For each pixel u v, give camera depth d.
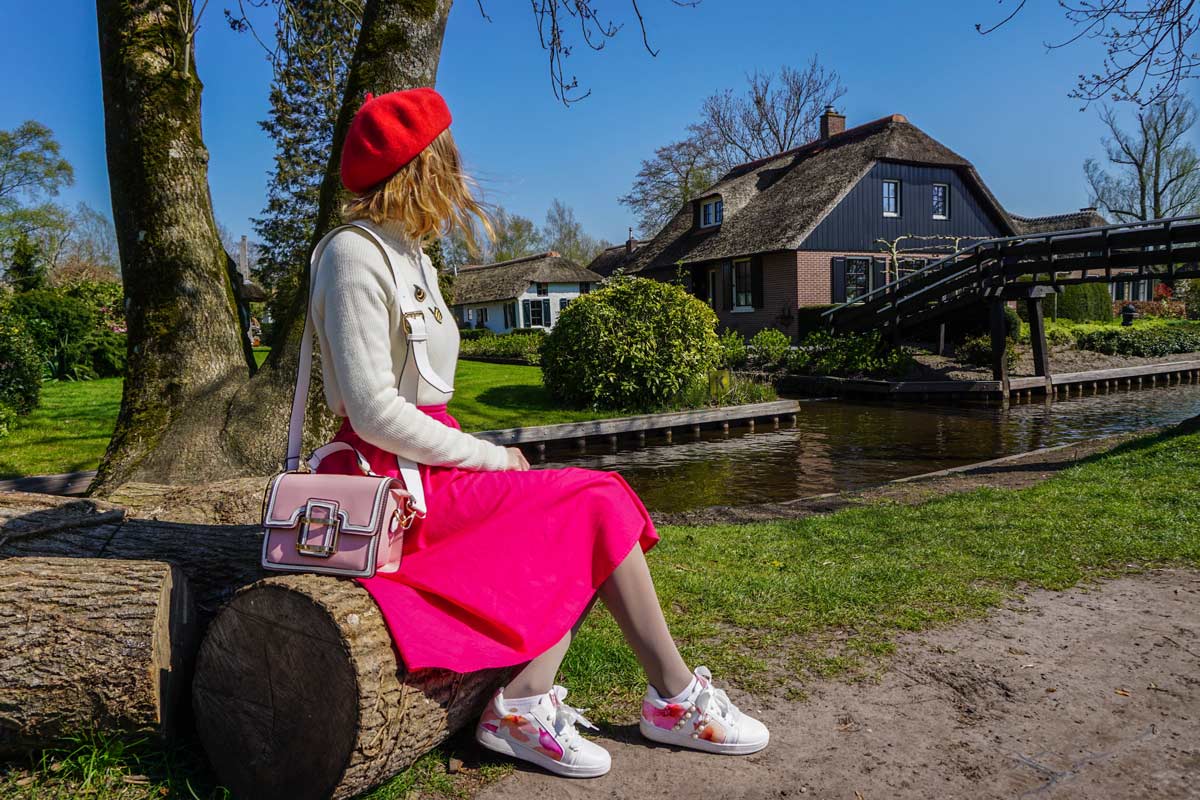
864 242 25.25
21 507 2.43
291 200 23.16
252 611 1.77
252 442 4.90
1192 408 14.17
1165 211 36.28
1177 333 22.98
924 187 26.27
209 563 2.36
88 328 18.11
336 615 1.63
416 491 1.76
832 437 12.31
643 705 2.18
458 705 1.96
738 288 27.62
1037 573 3.71
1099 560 3.90
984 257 16.44
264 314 37.75
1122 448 7.31
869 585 3.58
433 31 5.01
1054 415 13.89
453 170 1.88
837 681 2.61
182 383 5.04
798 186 26.95
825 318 21.02
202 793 1.90
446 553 1.80
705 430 13.24
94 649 1.90
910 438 11.95
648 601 2.00
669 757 2.12
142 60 4.94
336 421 5.08
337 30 7.38
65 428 10.82
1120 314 34.25
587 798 1.92
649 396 13.65
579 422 11.96
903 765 2.07
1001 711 2.37
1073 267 14.93
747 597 3.46
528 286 43.44
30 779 1.96
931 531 4.65
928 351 20.62
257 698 1.79
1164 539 4.20
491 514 1.81
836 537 4.65
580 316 13.68
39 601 1.93
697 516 6.18
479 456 1.83
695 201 30.36
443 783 1.98
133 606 1.94
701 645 2.92
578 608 1.85
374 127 1.72
